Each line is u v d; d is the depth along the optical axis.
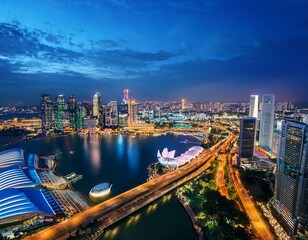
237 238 154.12
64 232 171.50
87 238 166.88
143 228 186.00
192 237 175.38
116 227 187.25
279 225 179.50
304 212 165.12
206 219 185.12
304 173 163.88
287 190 181.25
